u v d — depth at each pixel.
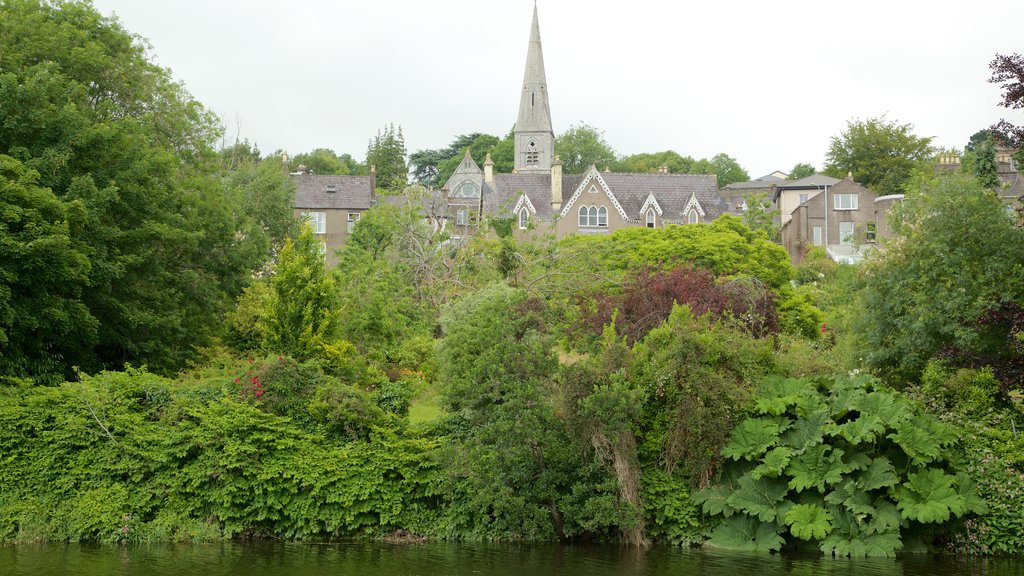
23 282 19.52
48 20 28.23
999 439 16.53
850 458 15.80
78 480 16.66
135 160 25.36
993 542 15.57
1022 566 14.67
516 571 14.16
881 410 16.17
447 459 16.12
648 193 82.94
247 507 16.44
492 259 38.09
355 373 22.69
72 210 21.34
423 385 26.50
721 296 29.80
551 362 16.36
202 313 28.69
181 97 34.03
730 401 16.69
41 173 22.44
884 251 25.89
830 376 17.84
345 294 29.55
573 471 16.28
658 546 16.00
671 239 43.94
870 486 15.52
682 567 14.46
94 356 23.28
